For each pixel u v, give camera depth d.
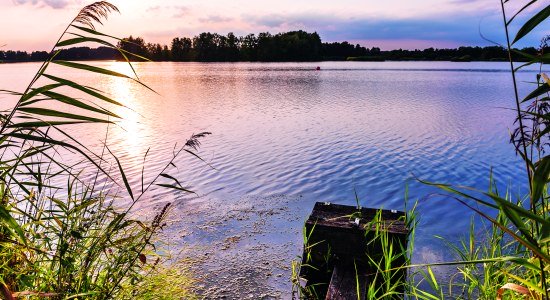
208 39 181.25
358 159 13.48
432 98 32.59
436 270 5.54
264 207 8.80
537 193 1.14
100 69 1.68
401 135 17.58
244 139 16.70
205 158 13.38
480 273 3.87
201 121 21.70
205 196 9.46
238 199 9.34
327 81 54.38
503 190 10.35
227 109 26.95
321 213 3.60
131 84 55.09
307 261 3.42
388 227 3.27
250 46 176.12
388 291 2.88
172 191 9.59
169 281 3.10
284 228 7.53
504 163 12.83
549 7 1.13
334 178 11.38
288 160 13.28
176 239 6.80
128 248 2.46
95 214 2.52
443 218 8.38
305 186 10.62
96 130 18.48
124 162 12.32
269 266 5.93
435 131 18.42
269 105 29.05
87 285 2.29
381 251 3.21
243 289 5.27
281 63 160.38
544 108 1.49
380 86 45.47
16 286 2.05
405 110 25.53
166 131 18.48
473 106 27.08
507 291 2.38
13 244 1.89
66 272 2.17
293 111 25.62
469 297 2.86
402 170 12.22
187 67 129.00
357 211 3.62
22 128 1.65
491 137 16.84
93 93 1.67
